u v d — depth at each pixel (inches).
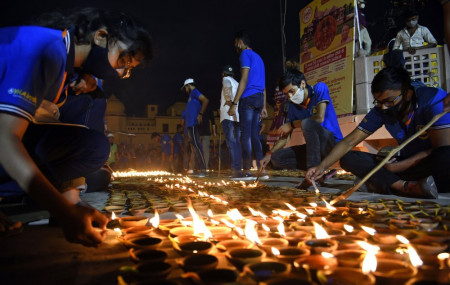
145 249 55.6
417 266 47.9
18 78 57.0
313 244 58.5
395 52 310.2
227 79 280.8
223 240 64.5
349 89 366.6
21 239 72.6
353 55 362.9
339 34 384.2
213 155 685.3
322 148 187.2
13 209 92.9
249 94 256.2
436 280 39.0
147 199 145.3
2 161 52.9
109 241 70.2
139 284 39.8
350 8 369.7
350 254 50.7
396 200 117.5
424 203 110.0
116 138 1510.8
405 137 147.1
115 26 70.4
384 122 150.3
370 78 345.7
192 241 59.1
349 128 344.2
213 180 267.6
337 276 40.7
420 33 320.8
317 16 422.3
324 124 197.9
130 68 76.2
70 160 86.2
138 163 885.2
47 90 64.1
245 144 261.0
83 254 61.1
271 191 165.0
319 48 417.1
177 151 517.0
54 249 64.4
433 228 73.5
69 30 68.2
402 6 361.7
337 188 187.8
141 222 81.3
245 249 54.0
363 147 316.2
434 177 144.8
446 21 96.0
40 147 81.9
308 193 150.3
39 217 85.7
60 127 85.4
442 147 131.0
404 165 141.6
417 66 316.2
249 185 205.5
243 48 264.7
